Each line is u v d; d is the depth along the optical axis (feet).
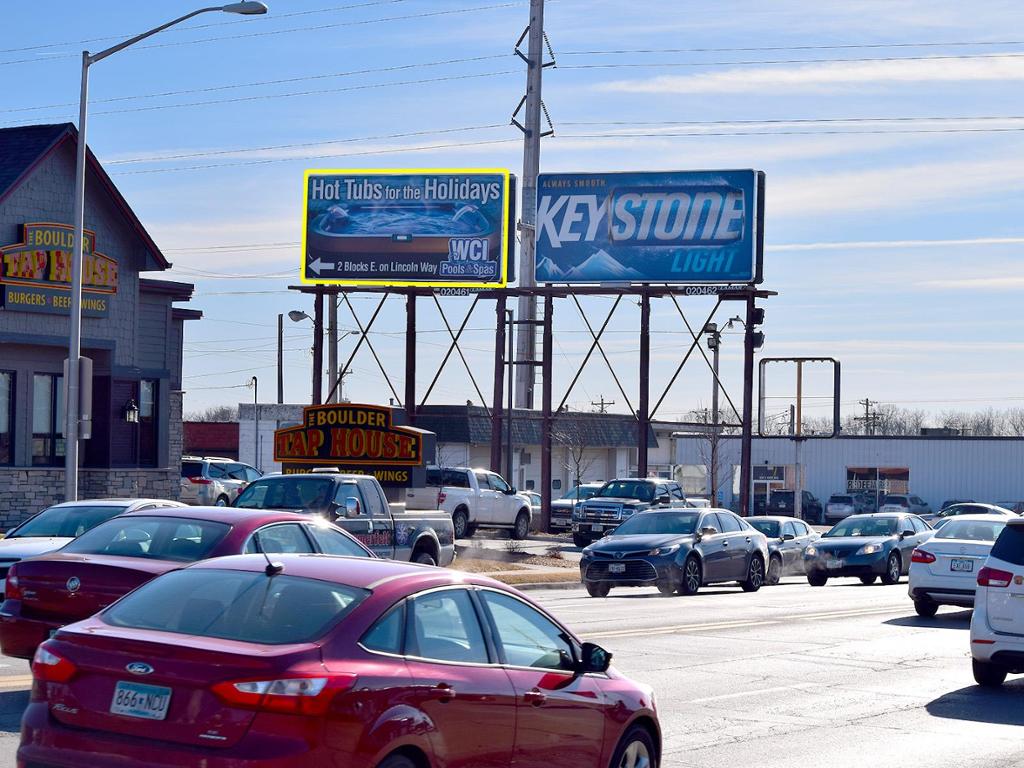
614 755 26.76
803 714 42.55
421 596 23.22
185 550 39.99
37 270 109.29
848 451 276.82
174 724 20.42
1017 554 47.70
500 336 160.56
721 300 158.10
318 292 161.68
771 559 107.04
